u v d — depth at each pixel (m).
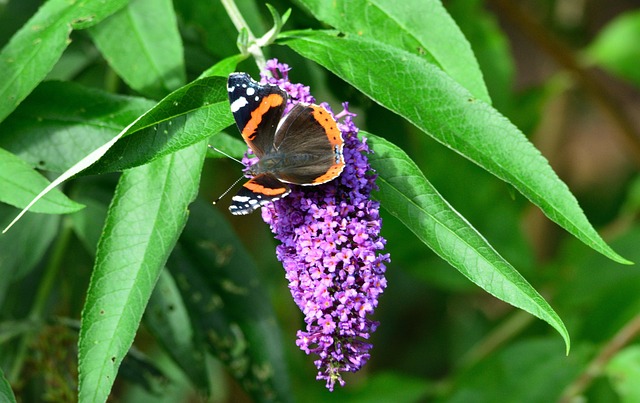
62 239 0.90
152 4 0.83
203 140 0.77
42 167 0.80
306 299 0.75
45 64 0.79
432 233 0.76
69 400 0.86
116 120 0.80
